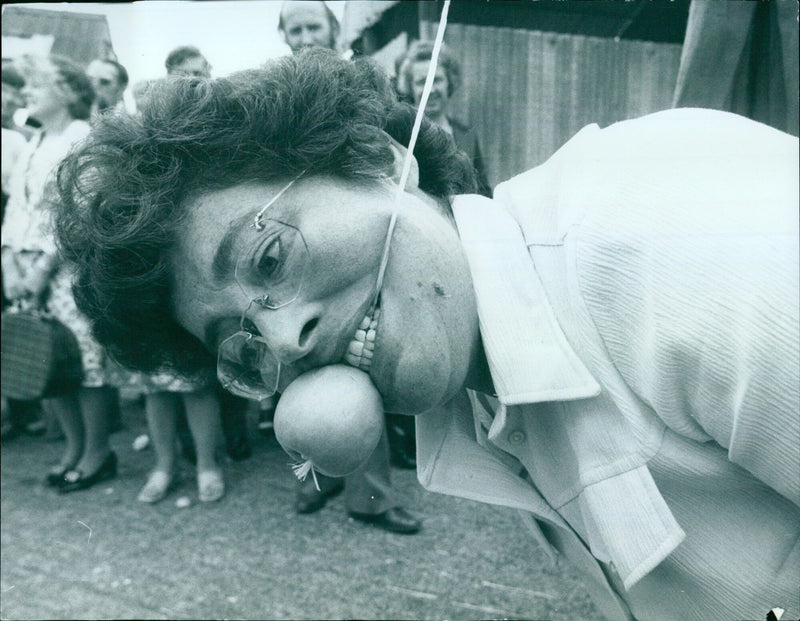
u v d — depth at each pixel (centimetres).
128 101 155
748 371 69
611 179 77
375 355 74
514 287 80
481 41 157
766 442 73
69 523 246
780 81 121
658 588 93
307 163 74
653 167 75
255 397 79
